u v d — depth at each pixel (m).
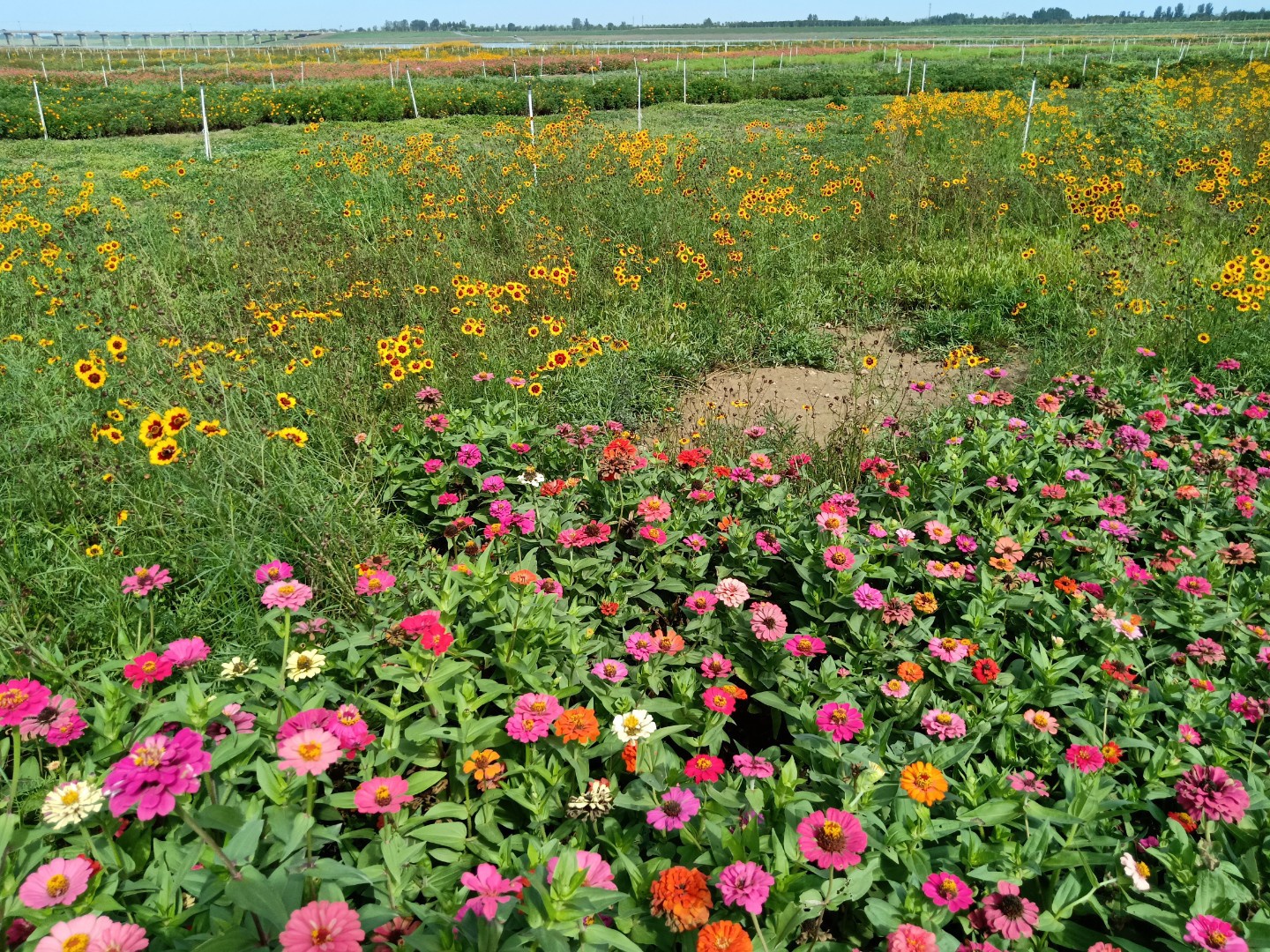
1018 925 1.79
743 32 188.62
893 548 3.34
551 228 8.59
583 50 70.31
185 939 1.63
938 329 7.14
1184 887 1.95
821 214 9.57
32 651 2.54
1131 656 2.87
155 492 3.94
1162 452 4.69
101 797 1.69
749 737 2.91
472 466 4.14
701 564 3.32
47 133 20.28
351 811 2.23
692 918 1.65
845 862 1.71
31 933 1.64
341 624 3.00
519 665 2.53
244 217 9.45
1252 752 2.44
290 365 5.15
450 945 1.62
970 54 52.66
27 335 5.84
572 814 2.06
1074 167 10.68
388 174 11.01
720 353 6.77
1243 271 6.03
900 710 2.59
